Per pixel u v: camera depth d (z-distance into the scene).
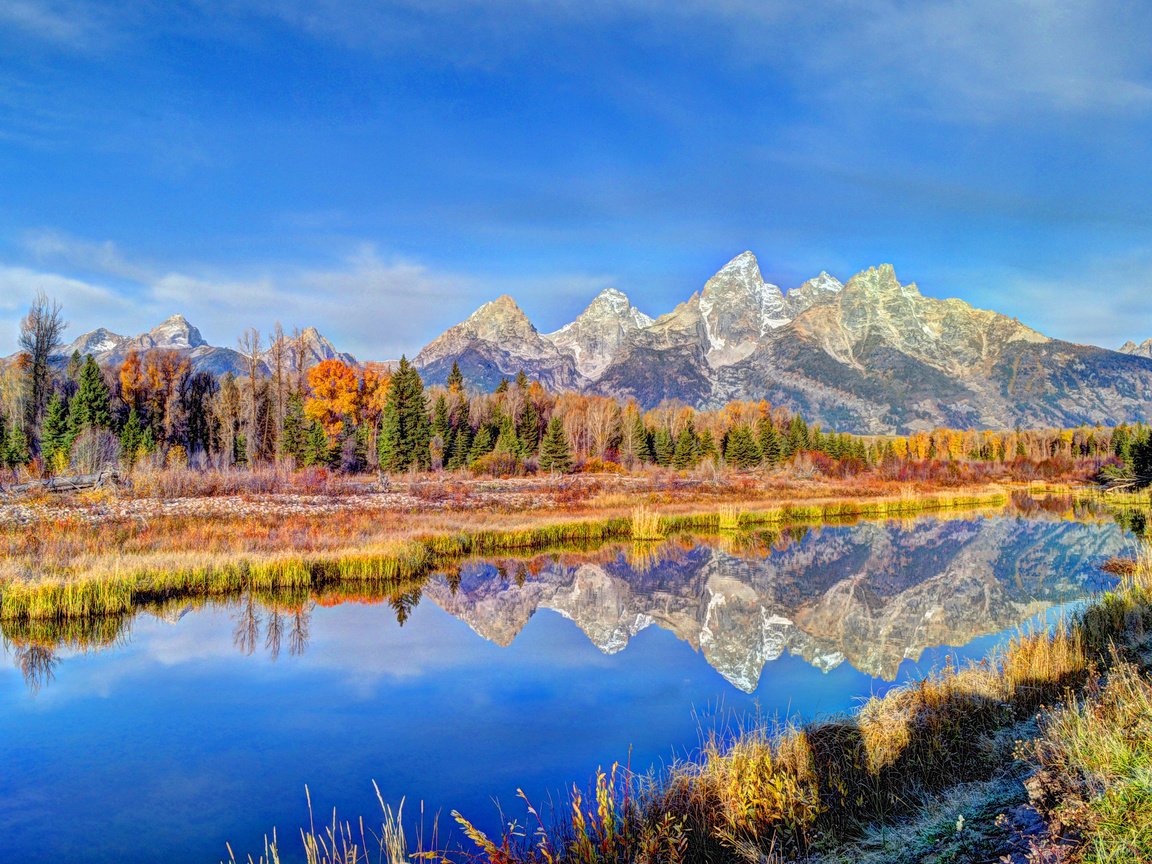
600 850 7.36
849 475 82.19
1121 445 106.12
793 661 17.42
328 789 10.34
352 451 66.12
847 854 6.88
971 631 20.59
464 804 9.76
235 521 32.66
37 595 19.59
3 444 49.66
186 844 8.76
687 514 44.94
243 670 16.25
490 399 100.31
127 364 72.12
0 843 8.92
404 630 19.97
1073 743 6.63
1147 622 13.98
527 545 35.81
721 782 8.27
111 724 13.01
